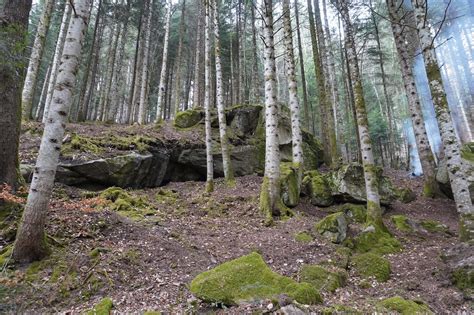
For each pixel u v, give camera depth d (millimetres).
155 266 6082
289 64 13039
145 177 12594
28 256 5348
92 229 6883
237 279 4723
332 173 12102
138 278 5578
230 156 15734
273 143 10289
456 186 6766
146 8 25484
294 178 11477
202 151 15383
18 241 5324
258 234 8422
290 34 13250
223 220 9648
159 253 6590
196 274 5906
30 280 4941
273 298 4227
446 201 12297
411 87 13453
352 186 11273
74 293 4895
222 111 14508
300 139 12555
